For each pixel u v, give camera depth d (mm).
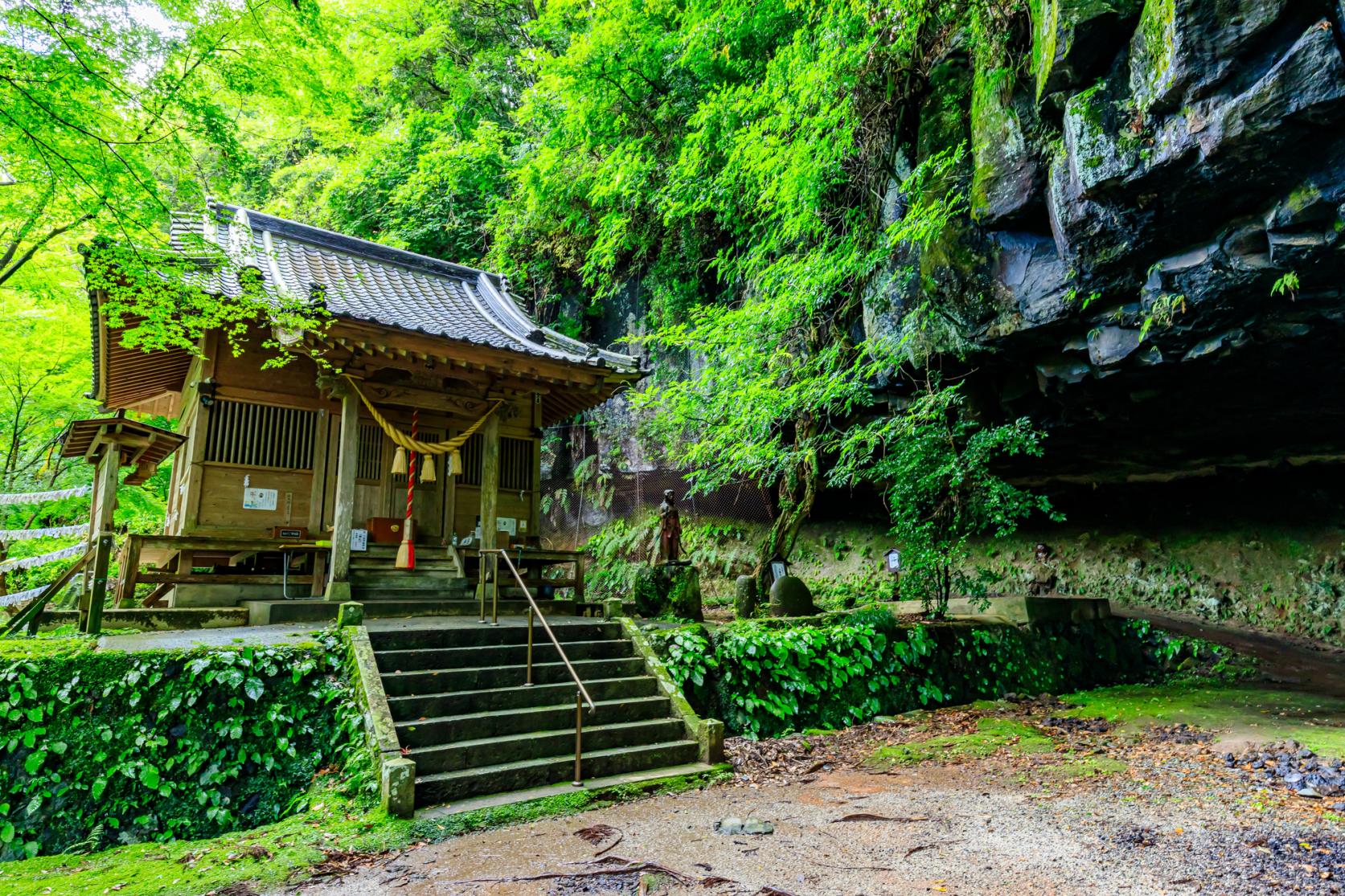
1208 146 6090
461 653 6477
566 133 15703
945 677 9164
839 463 11133
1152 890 3422
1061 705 9000
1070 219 7762
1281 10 5387
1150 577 13500
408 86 21094
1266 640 11523
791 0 10453
